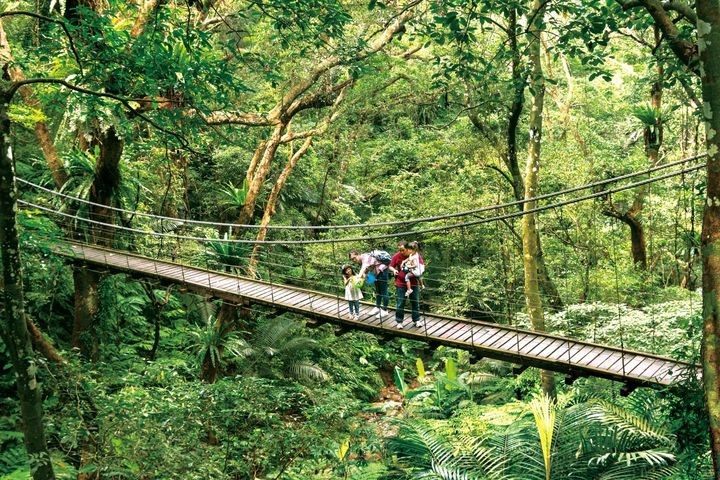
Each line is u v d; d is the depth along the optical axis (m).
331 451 8.94
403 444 9.66
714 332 4.52
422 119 23.84
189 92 7.33
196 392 7.83
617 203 15.46
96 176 12.70
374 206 22.03
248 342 15.16
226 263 14.88
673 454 7.65
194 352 14.32
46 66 10.34
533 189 11.13
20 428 9.47
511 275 15.87
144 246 14.73
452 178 18.20
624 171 15.37
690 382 6.14
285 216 20.00
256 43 14.79
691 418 6.10
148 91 7.02
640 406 8.69
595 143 17.97
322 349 16.39
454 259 17.78
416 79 16.25
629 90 20.44
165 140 8.15
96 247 12.37
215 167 19.91
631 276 14.80
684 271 15.88
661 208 14.76
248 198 14.98
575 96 19.52
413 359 18.98
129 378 8.55
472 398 13.18
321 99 15.11
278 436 7.78
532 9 10.23
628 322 10.95
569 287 14.94
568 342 8.61
